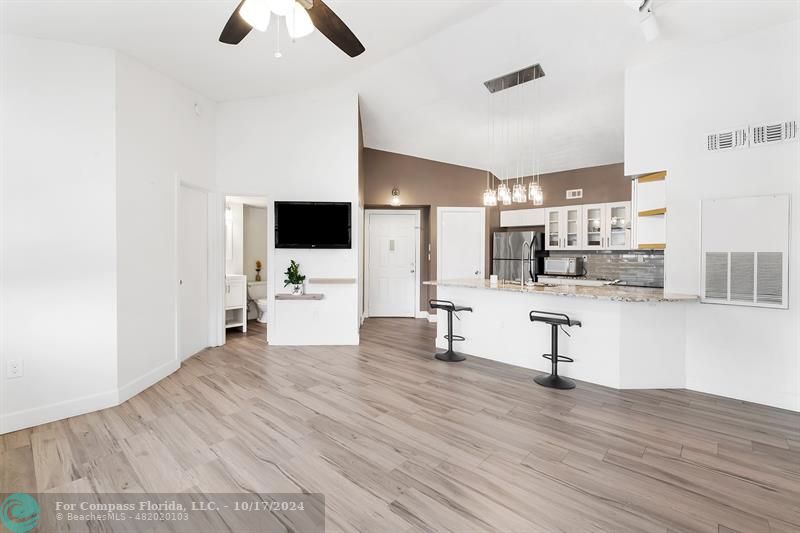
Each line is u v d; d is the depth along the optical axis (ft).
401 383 10.88
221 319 15.10
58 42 8.82
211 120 14.30
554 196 20.34
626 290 12.32
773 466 6.68
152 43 9.57
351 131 14.88
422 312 22.33
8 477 6.31
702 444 7.44
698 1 8.77
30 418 8.23
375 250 22.43
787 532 5.08
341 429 8.03
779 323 9.25
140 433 7.86
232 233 18.85
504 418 8.59
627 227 17.53
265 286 20.34
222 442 7.47
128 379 9.87
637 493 5.91
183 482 6.18
